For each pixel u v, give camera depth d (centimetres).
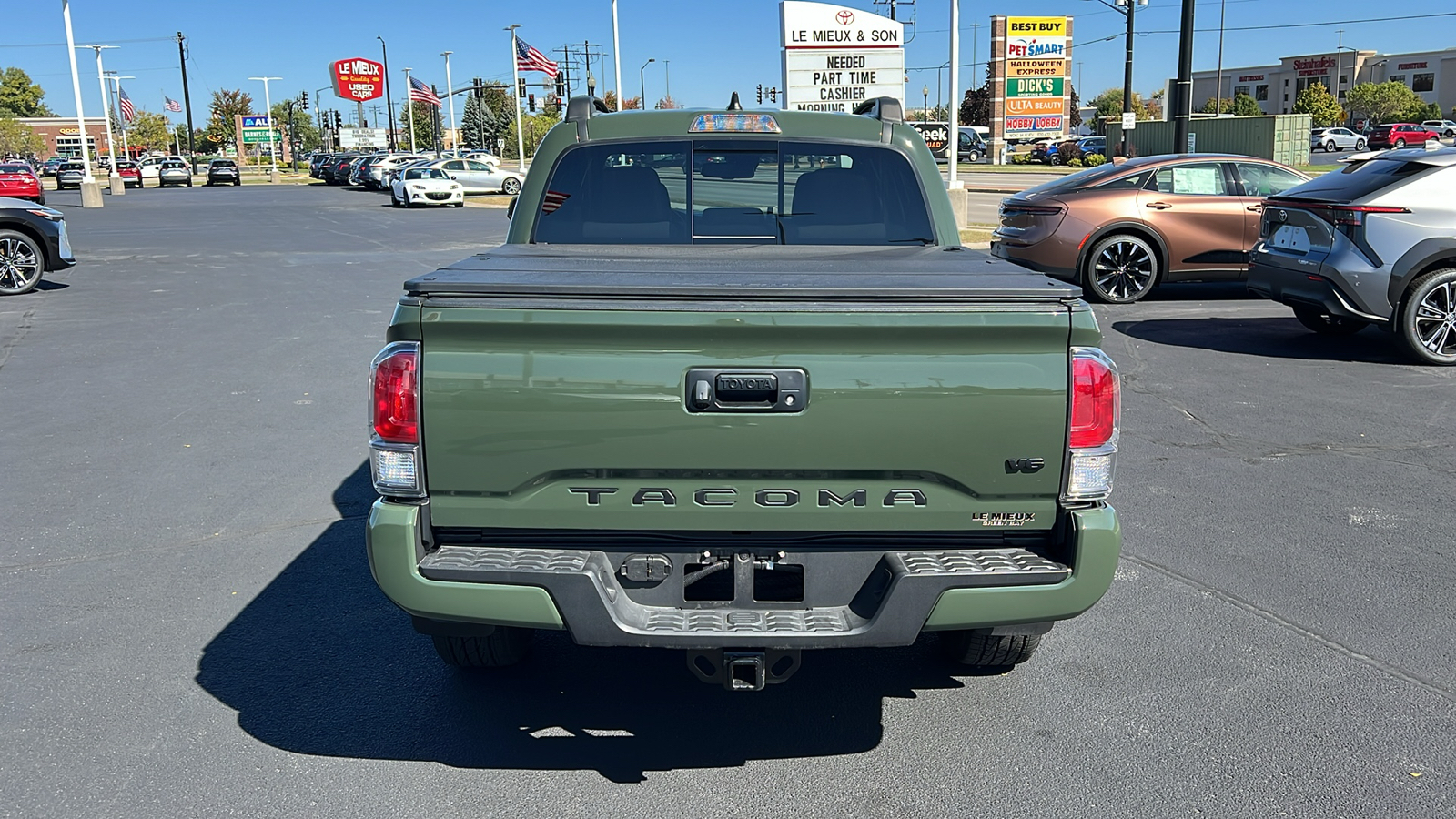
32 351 1035
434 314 287
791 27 2434
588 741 357
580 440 291
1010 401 291
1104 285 1263
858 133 476
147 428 754
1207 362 942
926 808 318
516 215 474
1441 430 727
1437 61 11150
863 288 290
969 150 6794
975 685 392
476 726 366
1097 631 434
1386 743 349
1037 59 6312
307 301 1380
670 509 298
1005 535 311
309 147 15562
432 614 299
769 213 471
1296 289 955
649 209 471
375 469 298
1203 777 332
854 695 387
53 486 627
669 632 296
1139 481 623
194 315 1262
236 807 318
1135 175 1255
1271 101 12275
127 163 7050
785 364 287
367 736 359
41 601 469
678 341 287
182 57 9388
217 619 452
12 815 312
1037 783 330
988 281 306
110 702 381
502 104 10638
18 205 1470
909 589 294
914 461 293
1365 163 957
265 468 661
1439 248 880
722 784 331
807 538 307
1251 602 460
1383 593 468
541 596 296
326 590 482
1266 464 655
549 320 284
